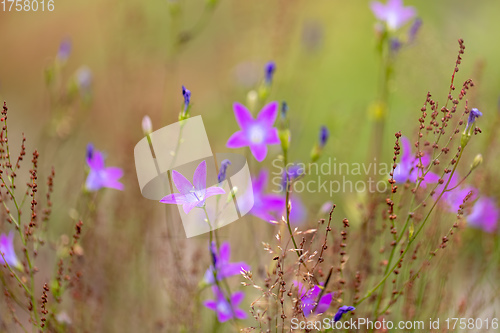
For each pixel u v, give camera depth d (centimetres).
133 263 143
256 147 128
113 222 141
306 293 123
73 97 149
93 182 134
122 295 141
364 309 131
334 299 126
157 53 198
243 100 161
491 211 136
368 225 135
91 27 242
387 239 135
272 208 129
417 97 149
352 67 214
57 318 131
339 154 148
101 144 170
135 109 157
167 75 169
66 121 149
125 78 165
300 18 207
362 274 130
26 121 203
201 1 235
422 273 130
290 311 126
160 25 211
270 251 124
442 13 218
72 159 156
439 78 148
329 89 203
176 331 135
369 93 203
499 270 139
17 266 129
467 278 139
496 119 140
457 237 132
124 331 140
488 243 139
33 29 248
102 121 183
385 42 144
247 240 140
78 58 228
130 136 152
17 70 236
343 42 225
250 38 196
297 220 138
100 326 139
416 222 129
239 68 165
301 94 163
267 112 128
